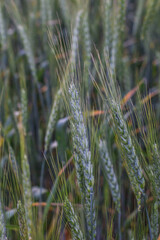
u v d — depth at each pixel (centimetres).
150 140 47
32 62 71
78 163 46
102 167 51
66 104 46
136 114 48
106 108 49
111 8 66
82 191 47
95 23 83
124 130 45
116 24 65
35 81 72
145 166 48
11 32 97
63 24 80
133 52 87
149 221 47
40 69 79
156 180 47
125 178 57
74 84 46
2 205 47
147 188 54
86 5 65
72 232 46
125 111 51
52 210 58
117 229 53
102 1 75
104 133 53
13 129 66
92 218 46
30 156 62
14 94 76
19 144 61
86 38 62
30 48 72
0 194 47
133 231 50
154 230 48
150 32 76
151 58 73
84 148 45
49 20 78
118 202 51
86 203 46
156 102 66
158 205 48
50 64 67
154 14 71
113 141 54
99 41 79
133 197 56
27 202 48
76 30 61
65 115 60
